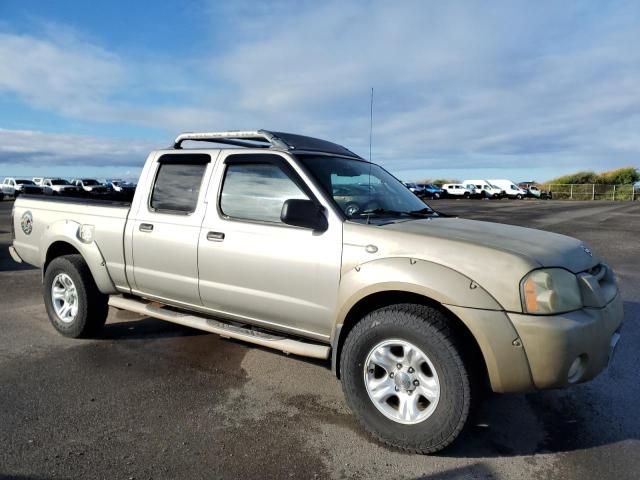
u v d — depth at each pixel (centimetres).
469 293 290
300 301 354
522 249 304
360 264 326
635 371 439
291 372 430
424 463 298
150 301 494
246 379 414
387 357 315
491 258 294
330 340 352
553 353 279
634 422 351
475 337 288
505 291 286
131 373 422
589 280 306
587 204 3944
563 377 284
